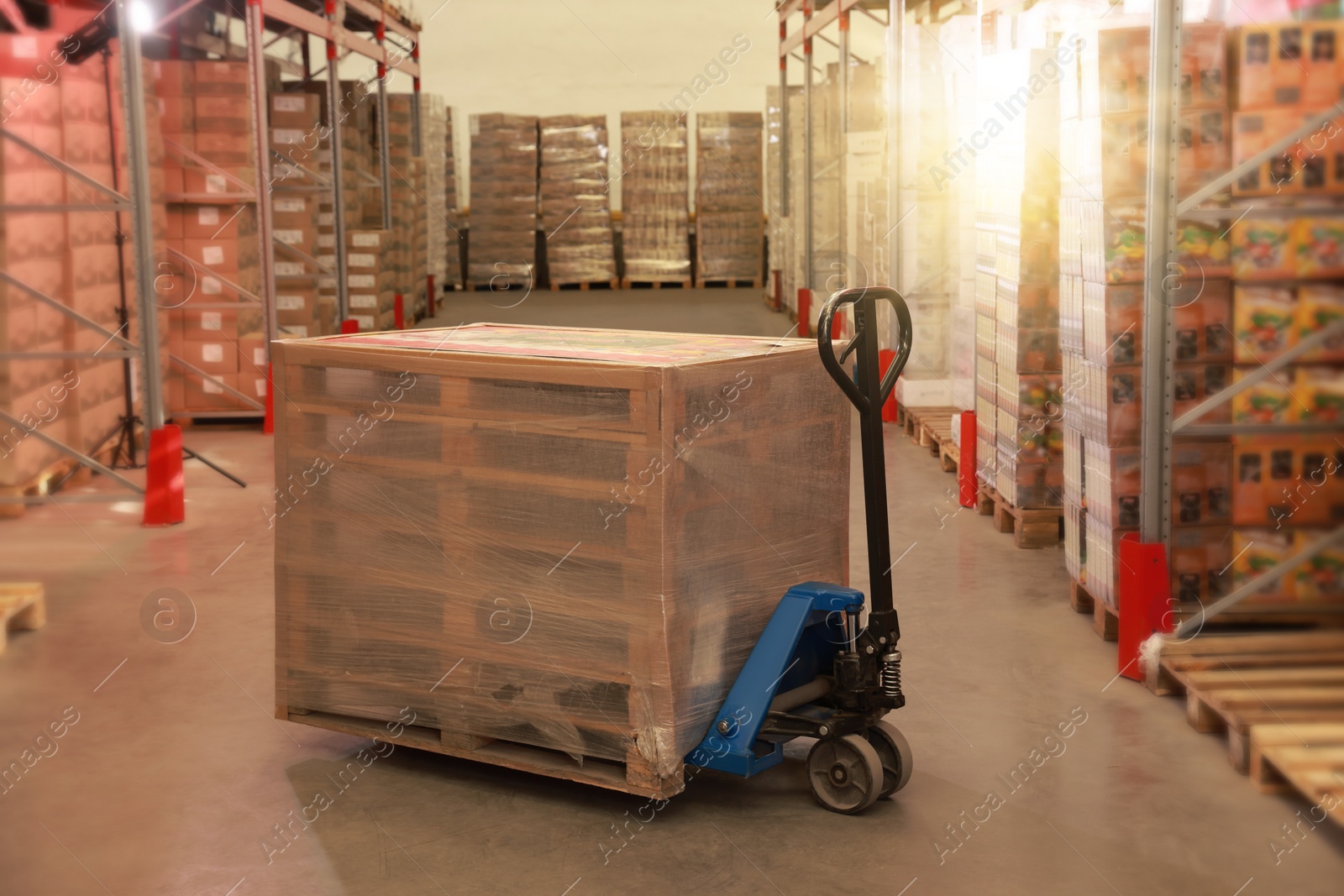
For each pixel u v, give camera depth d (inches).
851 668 136.3
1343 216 175.8
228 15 497.4
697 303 682.2
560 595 133.9
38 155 263.4
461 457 137.9
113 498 268.2
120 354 258.8
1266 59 173.9
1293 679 157.1
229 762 151.5
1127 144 183.5
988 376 261.9
